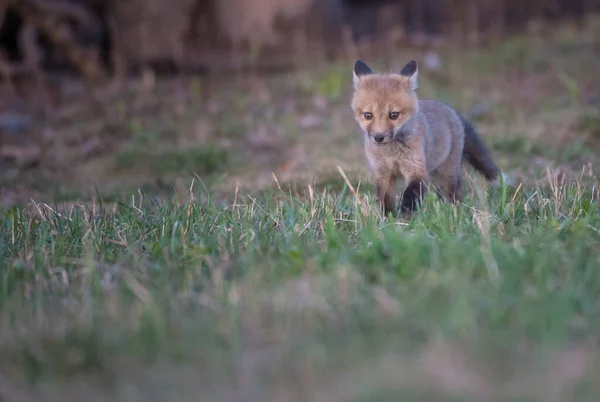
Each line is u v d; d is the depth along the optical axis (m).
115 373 6.14
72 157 20.06
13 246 10.25
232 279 8.26
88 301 7.57
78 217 11.19
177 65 27.09
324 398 5.63
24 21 27.11
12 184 17.75
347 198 12.52
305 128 21.25
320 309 7.00
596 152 17.27
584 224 9.03
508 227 9.65
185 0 27.14
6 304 7.50
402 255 8.09
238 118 22.56
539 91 23.00
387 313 6.87
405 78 11.64
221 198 14.83
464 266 7.80
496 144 18.03
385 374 5.86
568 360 6.02
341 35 28.92
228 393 5.79
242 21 27.81
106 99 24.53
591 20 29.47
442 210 10.01
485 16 30.70
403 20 31.50
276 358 6.26
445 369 5.91
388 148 11.62
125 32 27.16
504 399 5.47
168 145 20.47
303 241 9.45
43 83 25.55
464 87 23.92
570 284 7.21
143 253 9.51
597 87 22.78
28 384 6.07
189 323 6.89
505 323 6.53
